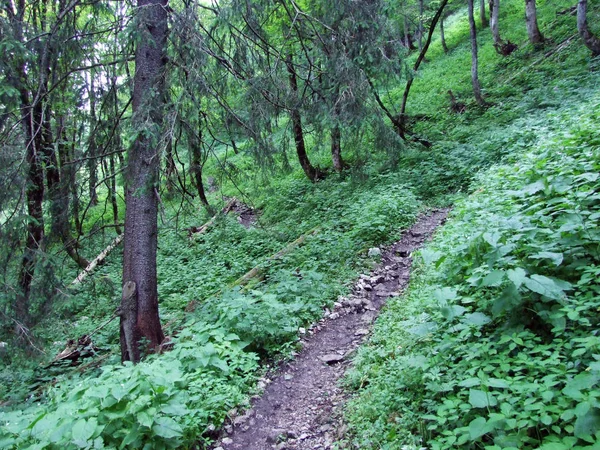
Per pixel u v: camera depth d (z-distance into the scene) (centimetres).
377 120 772
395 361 405
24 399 596
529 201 488
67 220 669
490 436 261
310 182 1476
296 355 518
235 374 468
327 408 402
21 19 635
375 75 772
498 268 367
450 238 559
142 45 580
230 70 637
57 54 626
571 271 342
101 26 666
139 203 603
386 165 1230
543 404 247
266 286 742
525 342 312
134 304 598
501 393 274
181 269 1116
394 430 321
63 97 709
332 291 659
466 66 2027
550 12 2033
